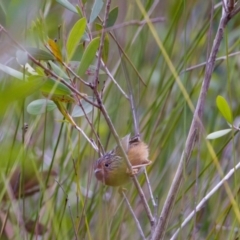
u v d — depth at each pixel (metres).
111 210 6.94
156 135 7.03
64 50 6.71
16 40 6.44
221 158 7.05
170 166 7.05
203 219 6.98
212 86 7.27
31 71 6.58
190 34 7.14
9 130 6.85
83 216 6.80
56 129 7.14
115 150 6.74
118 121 7.06
